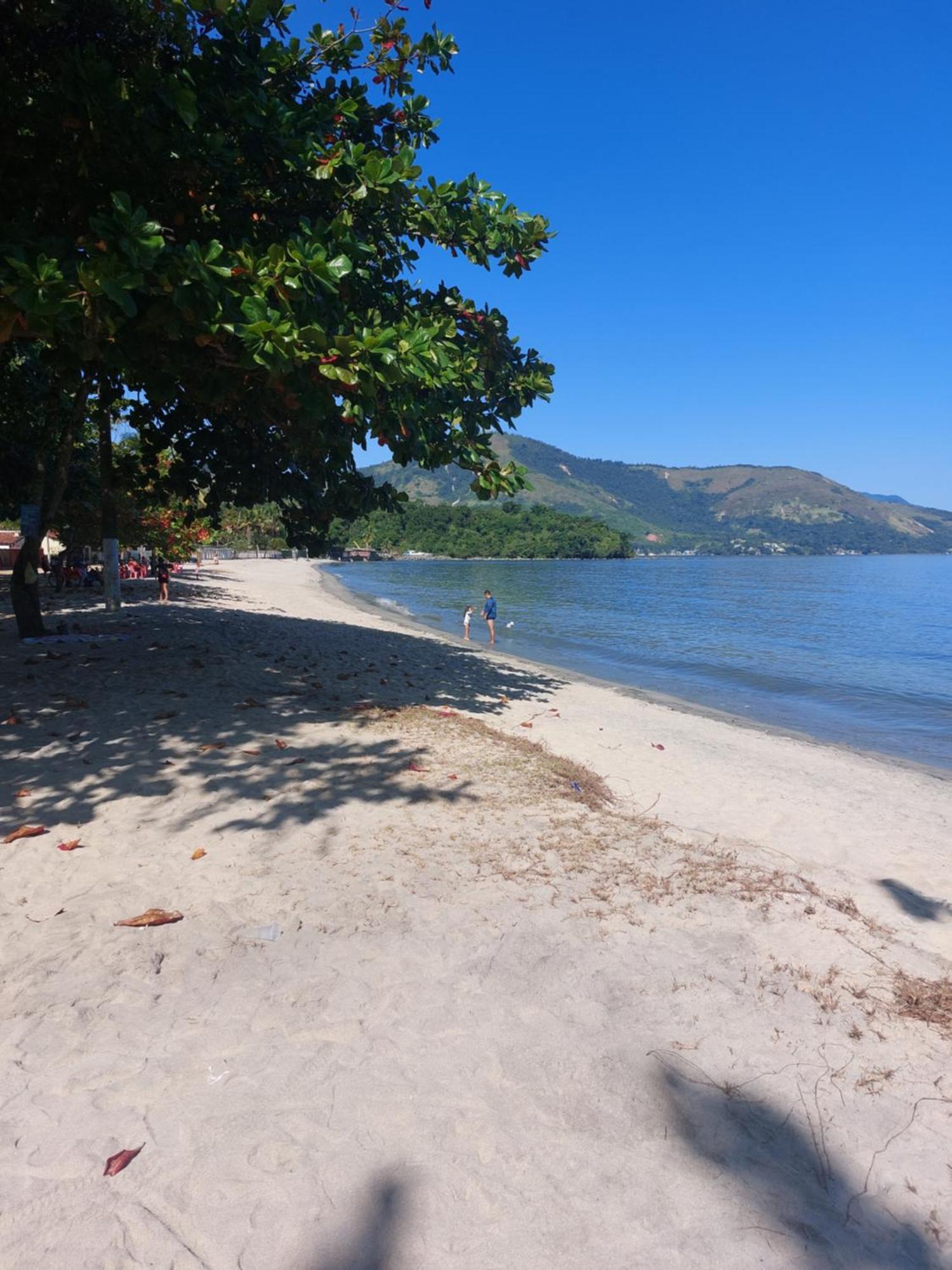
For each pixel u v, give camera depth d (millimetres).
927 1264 2256
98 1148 2619
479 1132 2729
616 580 78562
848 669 19922
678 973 3723
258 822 5602
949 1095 2965
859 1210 2436
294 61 7980
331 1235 2295
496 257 9562
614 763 8586
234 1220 2346
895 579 94312
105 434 14406
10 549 35688
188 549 33938
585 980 3654
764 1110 2855
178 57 8070
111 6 7406
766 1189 2504
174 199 7469
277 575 57969
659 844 5434
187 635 15383
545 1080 3000
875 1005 3514
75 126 6941
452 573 88125
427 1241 2283
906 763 10281
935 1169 2605
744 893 4652
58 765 6707
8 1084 2918
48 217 7797
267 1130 2711
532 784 6672
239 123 7371
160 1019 3332
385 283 9477
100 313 5727
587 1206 2424
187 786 6281
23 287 5250
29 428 15344
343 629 20109
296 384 6707
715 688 16875
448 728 8531
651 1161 2611
